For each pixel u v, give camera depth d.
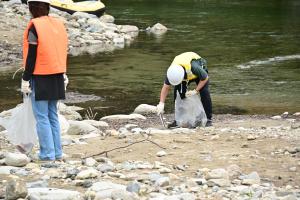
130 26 34.62
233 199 7.30
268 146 10.48
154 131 12.30
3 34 29.14
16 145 9.59
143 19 39.22
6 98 18.33
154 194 7.37
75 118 15.48
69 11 36.19
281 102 17.91
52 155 9.38
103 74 22.50
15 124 9.52
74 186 7.86
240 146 10.52
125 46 29.53
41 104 9.19
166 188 7.76
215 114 16.30
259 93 19.20
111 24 34.88
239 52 27.62
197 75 12.97
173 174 8.48
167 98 18.52
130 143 10.98
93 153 10.17
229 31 34.59
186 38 31.94
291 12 44.38
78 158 9.79
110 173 8.41
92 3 37.44
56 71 9.10
